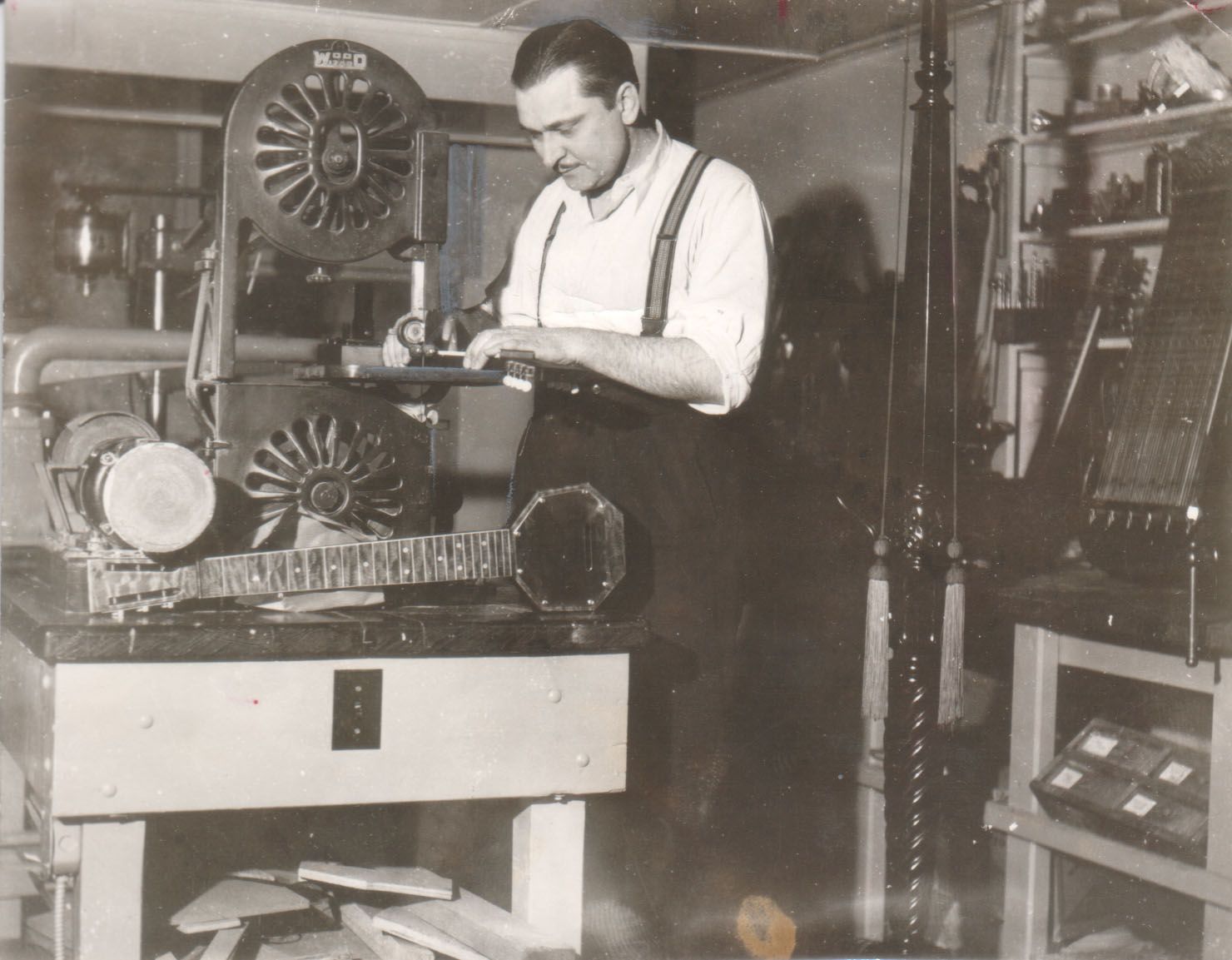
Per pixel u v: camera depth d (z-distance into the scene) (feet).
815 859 10.52
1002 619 10.01
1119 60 10.98
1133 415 8.57
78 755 4.93
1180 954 8.73
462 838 7.46
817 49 11.49
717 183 7.27
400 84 6.18
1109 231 10.50
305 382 6.02
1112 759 8.26
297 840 7.52
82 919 5.09
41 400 7.88
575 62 6.83
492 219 9.90
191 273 9.61
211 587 5.45
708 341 6.82
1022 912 8.63
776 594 10.62
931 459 7.67
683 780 7.48
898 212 11.15
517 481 7.34
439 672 5.48
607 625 5.72
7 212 9.82
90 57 8.70
